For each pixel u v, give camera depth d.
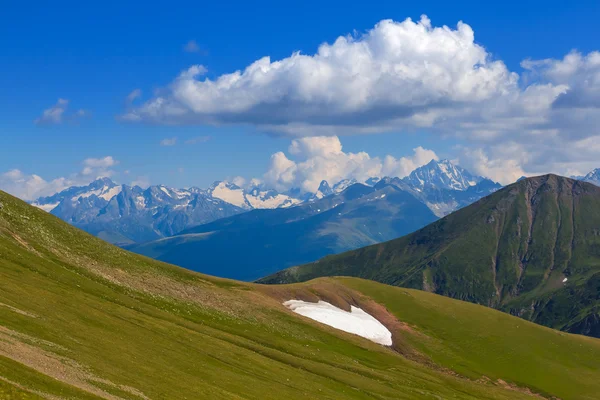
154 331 88.44
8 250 99.38
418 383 118.12
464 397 117.88
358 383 103.88
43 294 81.88
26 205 132.88
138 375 66.44
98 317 82.50
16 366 51.06
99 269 116.50
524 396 133.00
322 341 128.62
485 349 156.88
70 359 61.12
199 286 137.50
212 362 84.69
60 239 122.56
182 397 65.50
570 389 142.38
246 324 121.50
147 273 130.00
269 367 93.69
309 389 89.88
